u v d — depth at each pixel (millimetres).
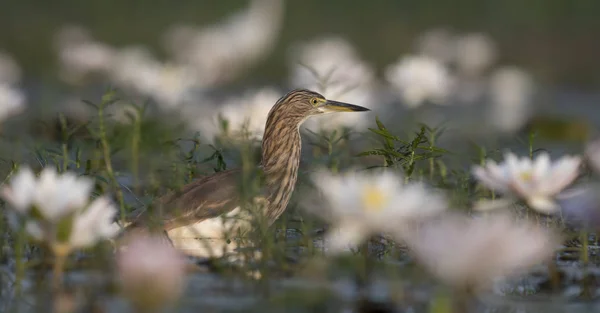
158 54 39469
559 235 10547
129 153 15578
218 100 28344
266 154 13484
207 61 31344
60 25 41062
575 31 40969
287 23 40156
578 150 19766
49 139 18938
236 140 14094
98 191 12336
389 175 7254
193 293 8250
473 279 6082
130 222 11070
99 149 13625
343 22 41344
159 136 17031
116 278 8625
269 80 35438
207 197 11562
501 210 11047
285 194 12930
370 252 10156
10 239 10500
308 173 13219
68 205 7367
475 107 28000
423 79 18531
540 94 31672
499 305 7988
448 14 42844
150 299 6238
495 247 5922
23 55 37594
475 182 13367
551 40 39969
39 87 30797
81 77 28578
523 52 38781
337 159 13195
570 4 42938
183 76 21219
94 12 42719
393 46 38875
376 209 6914
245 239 10742
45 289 8281
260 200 11727
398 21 41688
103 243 9367
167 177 13812
